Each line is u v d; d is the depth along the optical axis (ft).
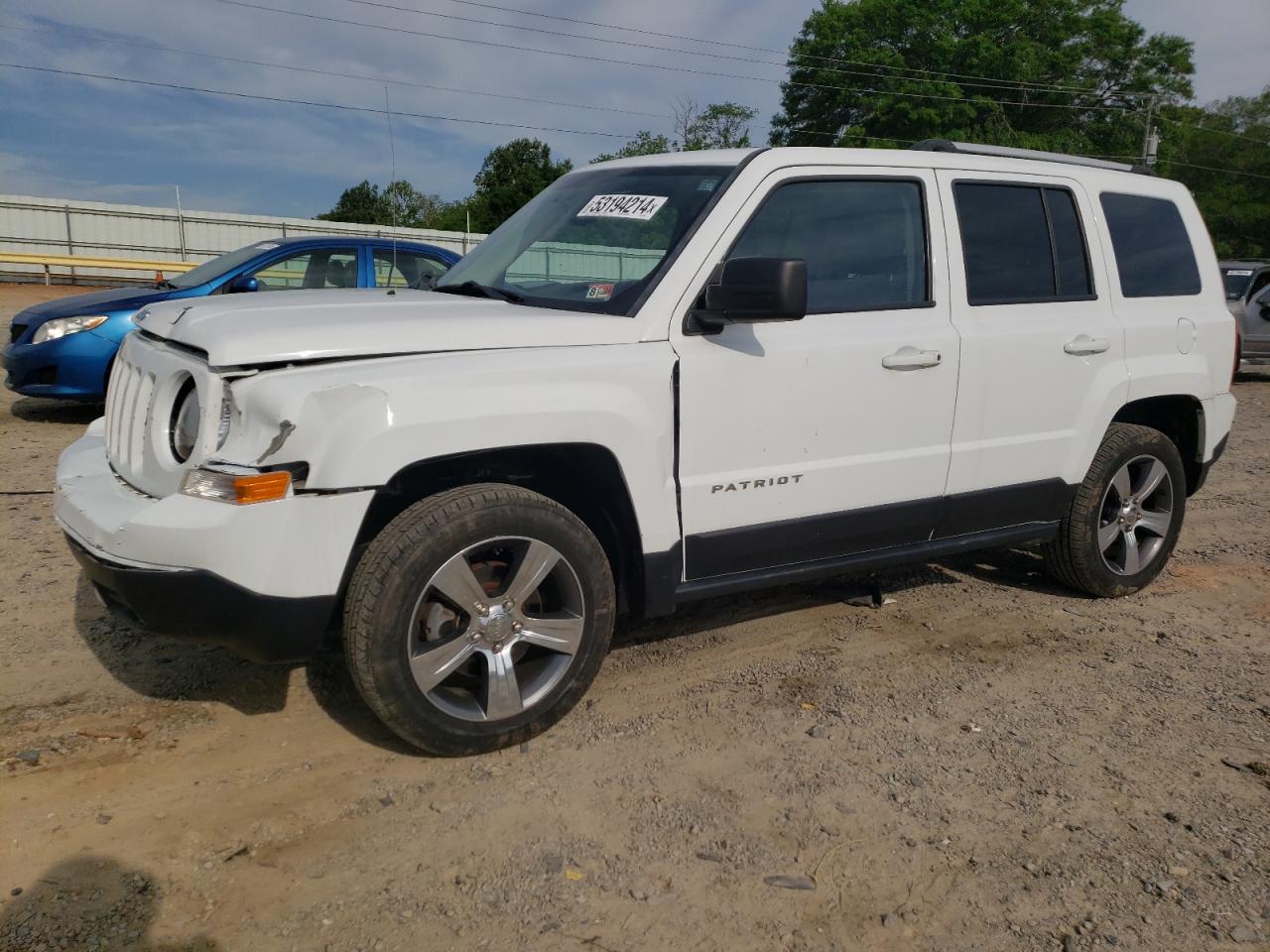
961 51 136.67
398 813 9.32
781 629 14.19
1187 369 15.47
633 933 7.82
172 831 8.91
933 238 12.87
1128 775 10.37
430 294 12.48
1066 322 13.99
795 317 10.11
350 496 9.04
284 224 115.34
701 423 10.95
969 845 9.09
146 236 108.88
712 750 10.67
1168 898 8.39
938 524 13.23
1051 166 14.49
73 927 7.64
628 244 11.68
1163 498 15.96
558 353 10.09
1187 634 14.48
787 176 11.80
